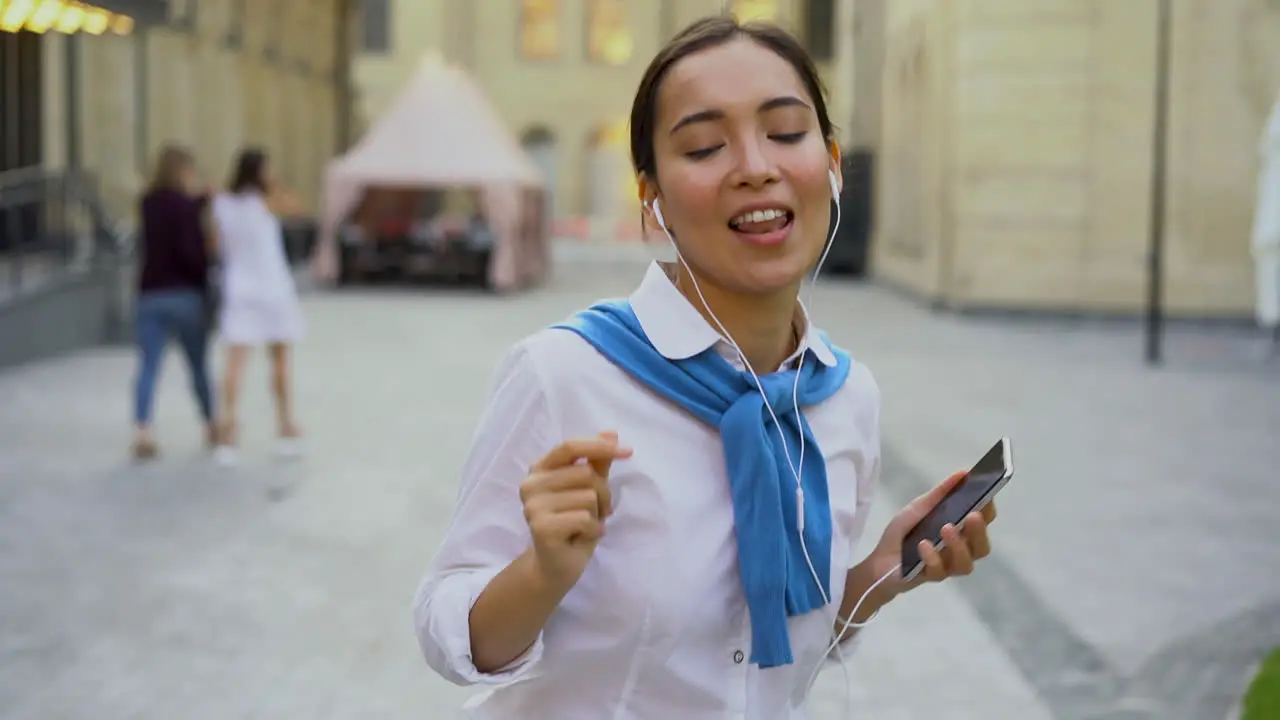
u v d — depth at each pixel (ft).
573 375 5.35
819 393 5.76
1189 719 13.96
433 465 27.91
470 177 80.43
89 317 48.19
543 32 148.66
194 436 31.04
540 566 4.83
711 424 5.38
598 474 4.92
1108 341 54.29
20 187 55.83
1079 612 17.87
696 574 5.30
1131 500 24.84
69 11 25.29
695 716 5.42
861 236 95.86
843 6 107.04
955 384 40.86
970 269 63.93
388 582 19.12
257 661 15.76
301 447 29.78
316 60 107.76
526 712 5.65
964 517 5.58
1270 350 50.39
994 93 62.64
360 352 48.62
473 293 79.71
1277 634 16.81
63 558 20.27
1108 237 61.98
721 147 5.41
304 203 103.81
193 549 20.90
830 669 15.66
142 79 57.62
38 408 34.76
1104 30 61.16
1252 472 27.61
